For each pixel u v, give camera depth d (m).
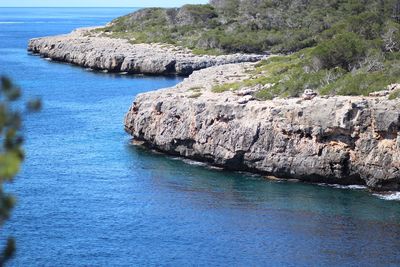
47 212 44.84
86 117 79.25
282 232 41.66
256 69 82.50
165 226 42.44
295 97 60.06
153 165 57.91
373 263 36.91
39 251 38.00
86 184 51.78
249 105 56.62
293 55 92.12
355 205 47.12
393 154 49.53
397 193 49.84
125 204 46.91
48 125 74.25
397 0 115.94
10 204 8.34
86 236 40.47
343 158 51.53
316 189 51.31
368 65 65.69
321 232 41.69
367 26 91.25
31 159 59.19
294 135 53.44
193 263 36.56
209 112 58.12
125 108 85.88
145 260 36.88
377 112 49.66
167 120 61.50
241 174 55.59
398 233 41.50
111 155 61.28
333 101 52.06
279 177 54.31
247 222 43.44
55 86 105.75
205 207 46.47
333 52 69.81
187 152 60.19
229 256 37.69
